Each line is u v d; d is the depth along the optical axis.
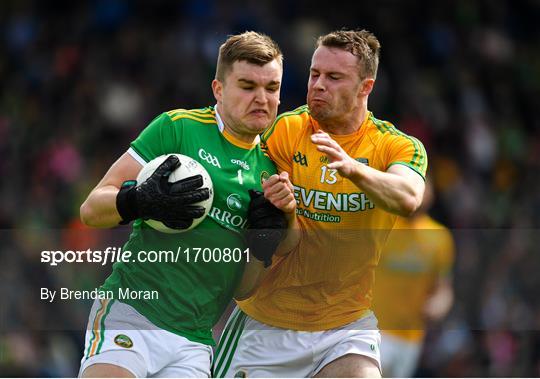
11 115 45.72
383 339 25.69
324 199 16.73
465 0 54.09
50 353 24.36
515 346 26.72
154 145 15.90
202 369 15.83
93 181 42.16
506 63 53.03
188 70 46.66
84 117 45.47
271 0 50.22
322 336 17.38
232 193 15.86
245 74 15.41
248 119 15.55
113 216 15.20
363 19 51.19
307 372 17.55
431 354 27.62
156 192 14.80
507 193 46.56
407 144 16.42
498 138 49.25
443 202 44.28
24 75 47.75
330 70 16.22
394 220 17.14
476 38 53.06
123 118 45.06
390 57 50.03
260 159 16.44
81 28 49.53
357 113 16.61
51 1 50.69
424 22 52.50
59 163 42.81
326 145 14.53
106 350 15.41
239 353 17.86
